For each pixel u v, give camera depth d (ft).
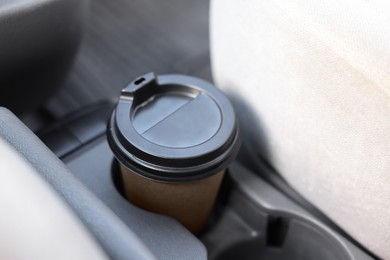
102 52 4.57
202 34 4.88
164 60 4.55
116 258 1.61
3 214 1.58
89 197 1.81
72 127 2.96
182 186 2.33
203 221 2.74
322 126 2.27
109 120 2.43
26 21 2.52
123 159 2.27
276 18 2.23
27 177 1.67
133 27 4.88
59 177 1.85
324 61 2.09
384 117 1.99
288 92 2.36
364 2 2.06
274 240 2.81
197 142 2.30
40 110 3.91
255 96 2.64
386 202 2.20
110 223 1.72
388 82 1.88
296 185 2.70
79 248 1.50
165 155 2.19
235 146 2.39
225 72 2.85
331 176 2.39
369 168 2.18
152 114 2.46
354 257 2.39
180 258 2.28
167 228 2.39
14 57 2.66
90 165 2.73
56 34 2.79
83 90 4.18
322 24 2.03
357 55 1.94
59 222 1.56
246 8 2.42
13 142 1.95
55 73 3.14
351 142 2.18
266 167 2.93
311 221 2.57
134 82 2.48
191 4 5.24
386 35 1.94
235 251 2.81
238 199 2.79
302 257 2.77
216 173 2.30
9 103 2.99
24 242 1.52
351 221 2.46
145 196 2.47
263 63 2.45
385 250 2.39
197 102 2.51
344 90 2.07
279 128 2.56
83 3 2.85
